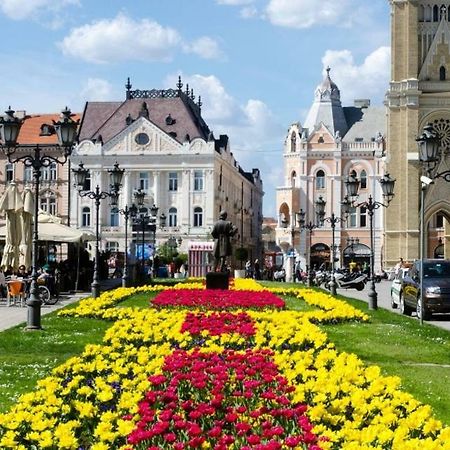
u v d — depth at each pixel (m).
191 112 99.25
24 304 35.00
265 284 56.78
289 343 17.02
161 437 8.69
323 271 71.62
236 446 8.60
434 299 30.94
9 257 35.88
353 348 19.84
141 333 18.17
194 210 94.19
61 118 25.28
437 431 9.45
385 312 33.28
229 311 27.08
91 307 27.34
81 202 94.62
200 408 9.51
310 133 107.12
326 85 110.56
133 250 65.56
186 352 14.75
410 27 85.25
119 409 10.33
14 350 19.12
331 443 8.32
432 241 95.25
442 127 85.19
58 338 21.22
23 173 95.12
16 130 25.20
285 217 107.06
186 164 94.12
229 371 12.51
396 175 84.50
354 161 105.56
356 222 105.25
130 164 94.75
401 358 18.45
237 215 116.06
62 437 8.68
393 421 9.40
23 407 10.32
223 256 36.53
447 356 18.91
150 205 92.88
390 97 85.12
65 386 11.99
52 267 43.53
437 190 84.25
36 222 24.72
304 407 9.64
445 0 86.56
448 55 85.81
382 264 96.88
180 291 33.47
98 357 13.76
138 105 99.25
